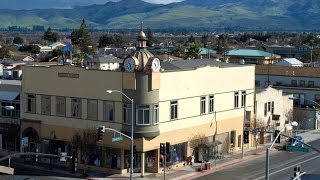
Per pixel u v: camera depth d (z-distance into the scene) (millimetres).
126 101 64250
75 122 69000
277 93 91312
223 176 64938
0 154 75312
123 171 65938
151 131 64250
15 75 99188
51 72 70812
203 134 73500
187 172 67062
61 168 68375
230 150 79875
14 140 75438
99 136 52125
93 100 67250
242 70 81312
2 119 76250
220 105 76938
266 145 86750
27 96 73312
